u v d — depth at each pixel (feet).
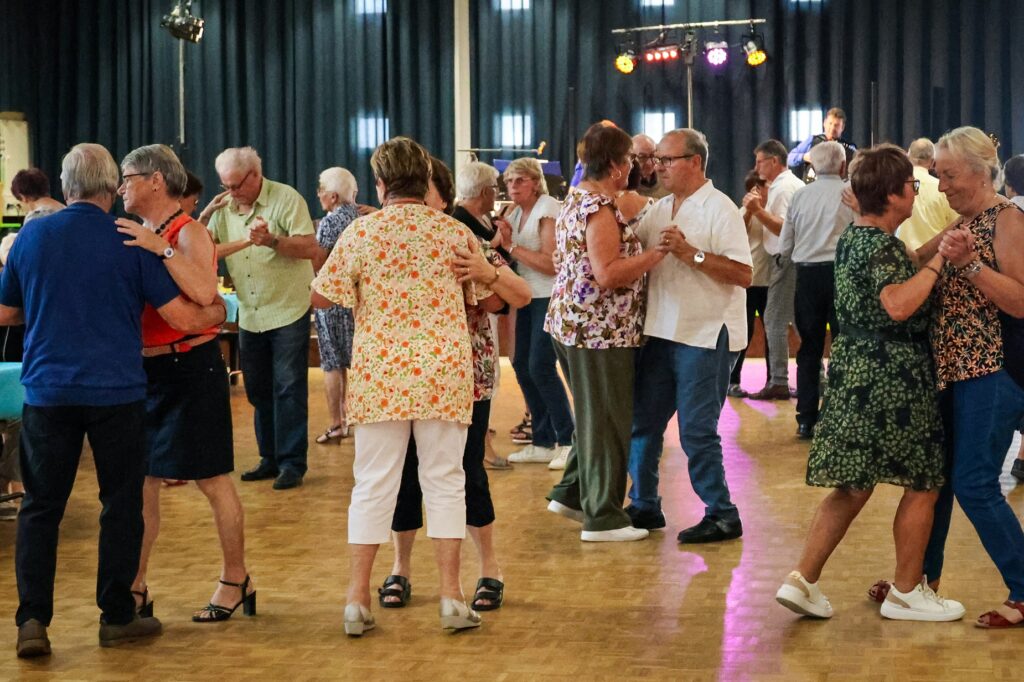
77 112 43.68
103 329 11.07
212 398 11.95
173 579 13.64
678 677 10.33
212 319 11.67
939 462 11.51
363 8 42.86
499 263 12.53
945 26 40.57
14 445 16.46
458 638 11.47
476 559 14.29
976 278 10.85
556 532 15.51
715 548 14.58
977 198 11.34
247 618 12.24
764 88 41.55
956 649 10.93
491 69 42.60
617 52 41.70
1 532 15.89
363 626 11.58
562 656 10.91
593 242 14.20
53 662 11.02
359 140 43.21
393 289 11.29
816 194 21.49
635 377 15.31
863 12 40.86
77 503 17.67
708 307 14.67
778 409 25.50
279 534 15.67
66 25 43.39
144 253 11.20
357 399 11.25
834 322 21.74
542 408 20.31
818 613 11.80
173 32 37.96
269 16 43.04
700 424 14.84
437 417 11.16
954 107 40.88
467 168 17.67
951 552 14.20
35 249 11.05
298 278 18.81
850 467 11.37
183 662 10.96
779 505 16.81
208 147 43.39
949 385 11.61
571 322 14.69
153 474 11.91
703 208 14.61
